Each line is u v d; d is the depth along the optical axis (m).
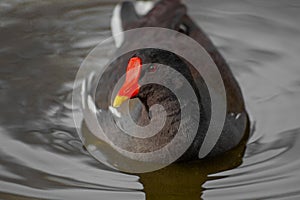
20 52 12.91
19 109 11.24
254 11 14.15
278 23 13.76
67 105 11.45
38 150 10.20
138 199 9.23
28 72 12.30
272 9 14.18
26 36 13.41
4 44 13.12
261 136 10.62
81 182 9.52
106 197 9.20
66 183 9.45
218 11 14.18
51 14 14.14
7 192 9.14
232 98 10.66
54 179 9.52
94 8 14.39
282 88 11.91
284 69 12.48
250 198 9.09
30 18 13.96
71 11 14.27
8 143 10.30
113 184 9.55
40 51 12.98
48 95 11.68
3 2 14.36
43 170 9.72
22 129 10.71
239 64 12.67
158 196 9.37
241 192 9.28
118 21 12.55
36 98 11.57
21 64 12.54
